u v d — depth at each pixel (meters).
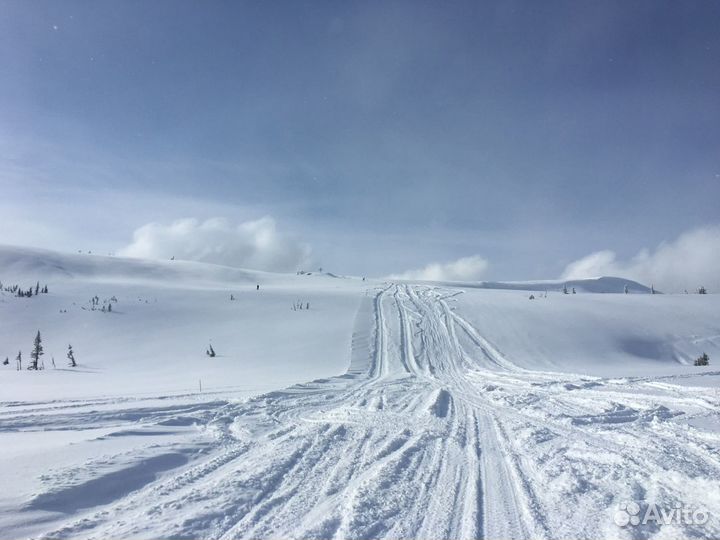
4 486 5.70
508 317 48.19
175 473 6.75
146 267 140.75
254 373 29.89
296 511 5.32
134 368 40.19
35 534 4.59
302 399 14.27
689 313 51.06
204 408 12.27
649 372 25.47
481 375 25.58
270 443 8.50
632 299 60.41
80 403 13.99
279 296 74.50
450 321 47.25
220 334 53.25
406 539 4.64
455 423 10.73
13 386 25.47
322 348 40.44
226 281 130.50
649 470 6.75
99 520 5.01
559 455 7.79
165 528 4.79
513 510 5.43
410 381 21.92
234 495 5.76
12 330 62.12
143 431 9.20
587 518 5.15
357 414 11.59
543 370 28.88
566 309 51.81
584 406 13.30
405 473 6.80
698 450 7.86
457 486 6.25
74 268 128.38
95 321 63.09
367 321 49.25
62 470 6.33
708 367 30.16
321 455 7.69
